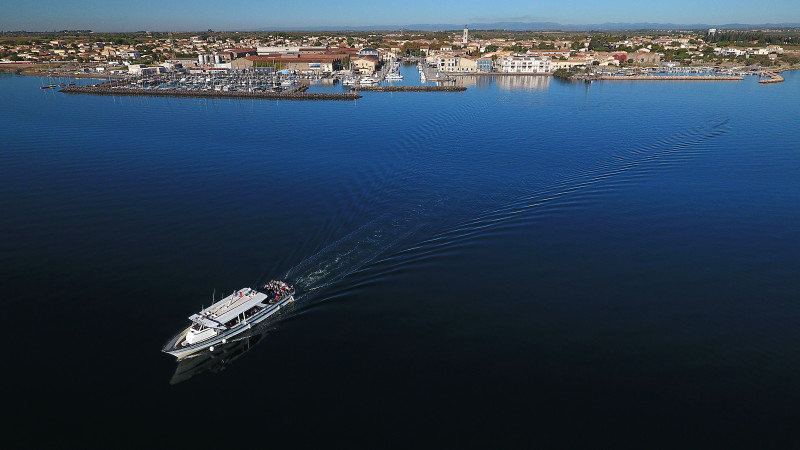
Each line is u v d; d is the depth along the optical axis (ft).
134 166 361.71
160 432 135.13
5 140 435.94
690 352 165.07
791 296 196.95
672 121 527.40
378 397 146.10
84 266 215.31
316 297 192.85
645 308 188.55
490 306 188.34
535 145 426.10
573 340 170.40
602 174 338.13
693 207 281.33
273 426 136.87
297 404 143.95
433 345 167.43
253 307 180.45
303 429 135.95
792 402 145.07
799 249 234.58
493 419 138.82
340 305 188.14
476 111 602.03
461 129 495.00
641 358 162.20
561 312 185.47
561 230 251.39
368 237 240.53
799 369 157.79
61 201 290.56
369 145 426.51
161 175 340.39
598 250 231.71
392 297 193.16
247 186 317.22
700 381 152.66
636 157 381.81
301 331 174.40
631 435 134.21
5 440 131.95
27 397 145.38
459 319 180.55
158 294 195.00
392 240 237.86
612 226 256.73
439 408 142.41
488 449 129.90
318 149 412.36
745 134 458.09
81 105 640.99
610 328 176.76
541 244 236.63
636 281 206.49
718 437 133.69
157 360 161.07
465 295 195.00
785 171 346.13
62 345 166.50
